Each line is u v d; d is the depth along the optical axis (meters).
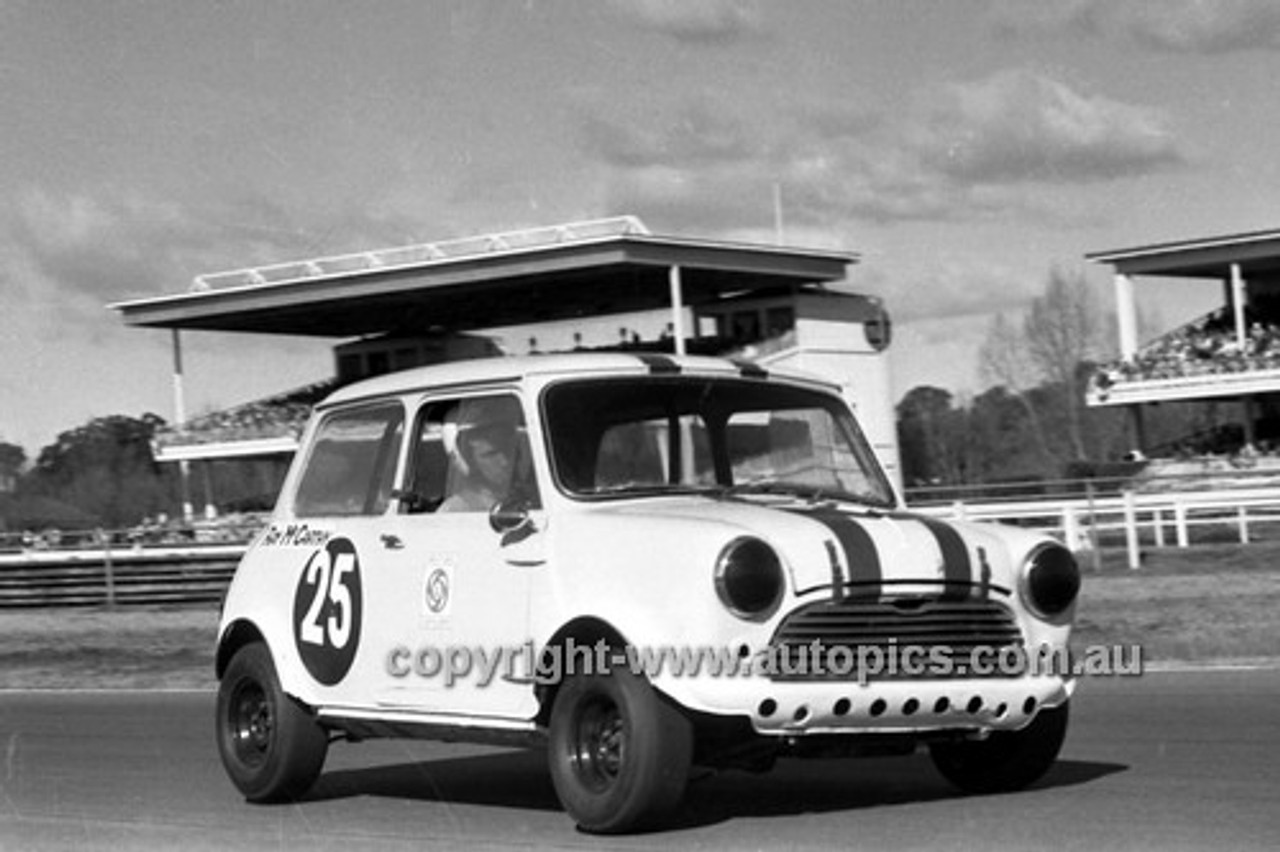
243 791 9.48
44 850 8.56
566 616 7.73
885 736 7.70
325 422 9.52
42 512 60.06
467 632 8.23
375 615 8.74
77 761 12.40
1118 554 27.84
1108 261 49.59
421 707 8.48
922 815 8.12
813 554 7.48
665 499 8.23
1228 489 31.12
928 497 31.42
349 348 58.09
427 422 8.84
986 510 29.62
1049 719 8.38
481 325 57.09
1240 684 13.60
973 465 67.88
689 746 7.43
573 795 7.67
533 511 8.10
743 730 7.51
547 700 7.89
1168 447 47.97
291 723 9.20
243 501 56.91
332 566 9.05
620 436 8.29
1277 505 28.59
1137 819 7.85
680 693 7.30
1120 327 49.53
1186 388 46.41
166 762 12.09
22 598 38.78
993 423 68.38
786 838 7.60
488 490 8.43
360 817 8.94
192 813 9.43
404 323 56.09
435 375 8.88
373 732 8.89
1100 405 48.00
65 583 38.38
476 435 8.55
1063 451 66.50
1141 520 30.72
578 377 8.37
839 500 8.59
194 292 52.59
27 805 10.20
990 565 7.85
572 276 46.44
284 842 8.32
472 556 8.28
